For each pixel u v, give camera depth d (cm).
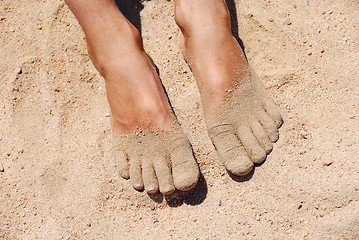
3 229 70
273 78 71
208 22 68
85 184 70
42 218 69
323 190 65
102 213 69
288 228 65
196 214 67
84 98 74
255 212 66
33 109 74
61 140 72
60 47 76
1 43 77
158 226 68
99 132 72
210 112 68
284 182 67
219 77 68
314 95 70
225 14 69
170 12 76
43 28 77
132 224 68
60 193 70
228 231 66
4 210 70
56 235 68
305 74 71
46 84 75
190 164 67
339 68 70
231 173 68
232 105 68
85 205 69
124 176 69
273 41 73
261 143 68
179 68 73
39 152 72
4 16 79
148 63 70
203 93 69
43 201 70
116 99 69
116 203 69
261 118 69
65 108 73
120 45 68
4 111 74
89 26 68
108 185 70
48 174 71
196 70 69
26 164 72
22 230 69
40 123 73
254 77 70
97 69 71
